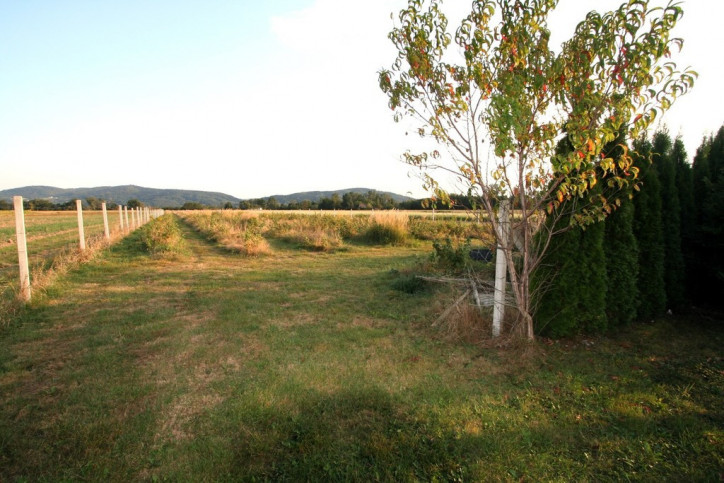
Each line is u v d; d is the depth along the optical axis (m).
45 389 3.56
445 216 23.69
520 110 3.73
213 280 8.73
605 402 3.33
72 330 5.21
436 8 4.33
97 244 12.41
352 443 2.77
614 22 3.56
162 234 14.00
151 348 4.57
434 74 4.36
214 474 2.47
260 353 4.45
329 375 3.84
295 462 2.56
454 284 6.65
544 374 3.90
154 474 2.47
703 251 6.02
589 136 3.65
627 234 5.14
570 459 2.61
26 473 2.47
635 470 2.50
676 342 4.75
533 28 3.96
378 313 6.12
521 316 4.80
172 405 3.29
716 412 3.18
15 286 6.89
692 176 6.11
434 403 3.32
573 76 3.79
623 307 5.14
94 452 2.67
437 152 4.64
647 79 3.44
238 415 3.11
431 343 4.81
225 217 27.58
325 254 13.35
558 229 4.81
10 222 30.78
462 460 2.59
